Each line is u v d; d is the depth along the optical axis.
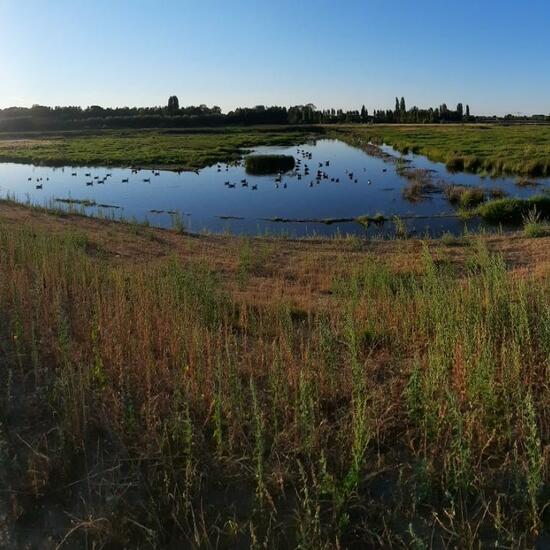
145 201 29.11
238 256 13.55
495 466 3.88
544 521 3.38
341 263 12.32
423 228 20.77
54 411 4.39
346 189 30.47
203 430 4.32
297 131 96.81
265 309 7.55
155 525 3.46
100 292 7.37
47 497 3.71
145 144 65.06
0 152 57.88
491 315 5.96
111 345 5.46
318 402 4.56
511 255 12.87
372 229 21.11
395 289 8.73
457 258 12.75
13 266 8.40
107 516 3.49
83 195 31.33
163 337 5.89
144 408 4.36
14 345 5.64
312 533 3.30
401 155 48.00
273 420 4.33
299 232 21.11
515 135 57.62
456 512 3.51
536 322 5.96
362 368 4.82
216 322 6.83
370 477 3.73
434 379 4.43
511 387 4.55
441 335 5.19
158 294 7.39
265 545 3.22
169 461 3.82
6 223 14.80
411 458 4.00
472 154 40.00
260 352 5.61
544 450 3.72
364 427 3.92
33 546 3.38
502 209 21.31
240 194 30.42
